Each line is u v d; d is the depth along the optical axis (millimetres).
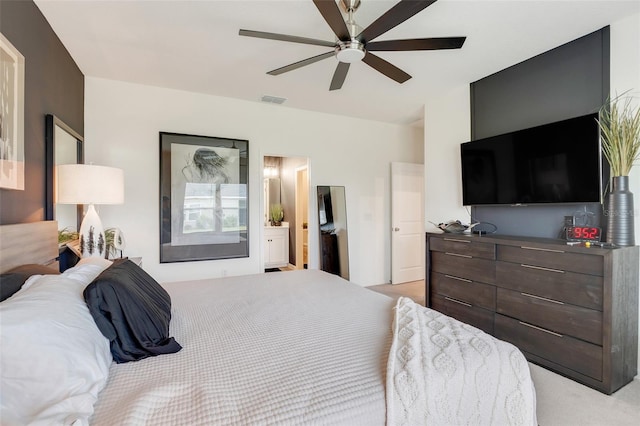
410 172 5176
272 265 6301
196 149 3766
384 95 3828
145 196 3555
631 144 2172
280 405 906
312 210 4492
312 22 2330
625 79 2309
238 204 3996
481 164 3205
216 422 825
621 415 1832
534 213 2928
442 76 3281
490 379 1141
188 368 1116
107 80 3387
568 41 2611
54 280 1276
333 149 4633
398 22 1753
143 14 2223
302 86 3549
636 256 2184
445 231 3391
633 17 2262
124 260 1664
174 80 3404
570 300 2227
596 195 2342
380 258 5023
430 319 1507
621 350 2092
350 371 1104
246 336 1401
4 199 1693
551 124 2609
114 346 1160
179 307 1801
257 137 4117
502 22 2332
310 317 1641
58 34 2471
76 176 2271
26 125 1965
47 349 912
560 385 2146
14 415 813
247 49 2727
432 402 1020
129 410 846
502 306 2693
